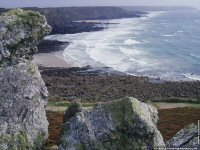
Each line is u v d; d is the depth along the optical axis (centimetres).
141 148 1895
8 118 2078
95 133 1934
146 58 13312
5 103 2133
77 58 13038
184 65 12094
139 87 8944
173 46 16625
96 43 17200
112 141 1916
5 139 1988
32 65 2464
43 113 2234
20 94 2205
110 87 8919
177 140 1839
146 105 2108
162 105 6425
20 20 2711
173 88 8831
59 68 11312
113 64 12012
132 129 1927
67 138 1945
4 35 2617
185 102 6669
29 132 2086
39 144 2086
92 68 11344
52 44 16800
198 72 11050
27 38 2716
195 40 18912
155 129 1961
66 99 7606
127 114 1961
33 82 2308
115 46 16225
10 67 2389
